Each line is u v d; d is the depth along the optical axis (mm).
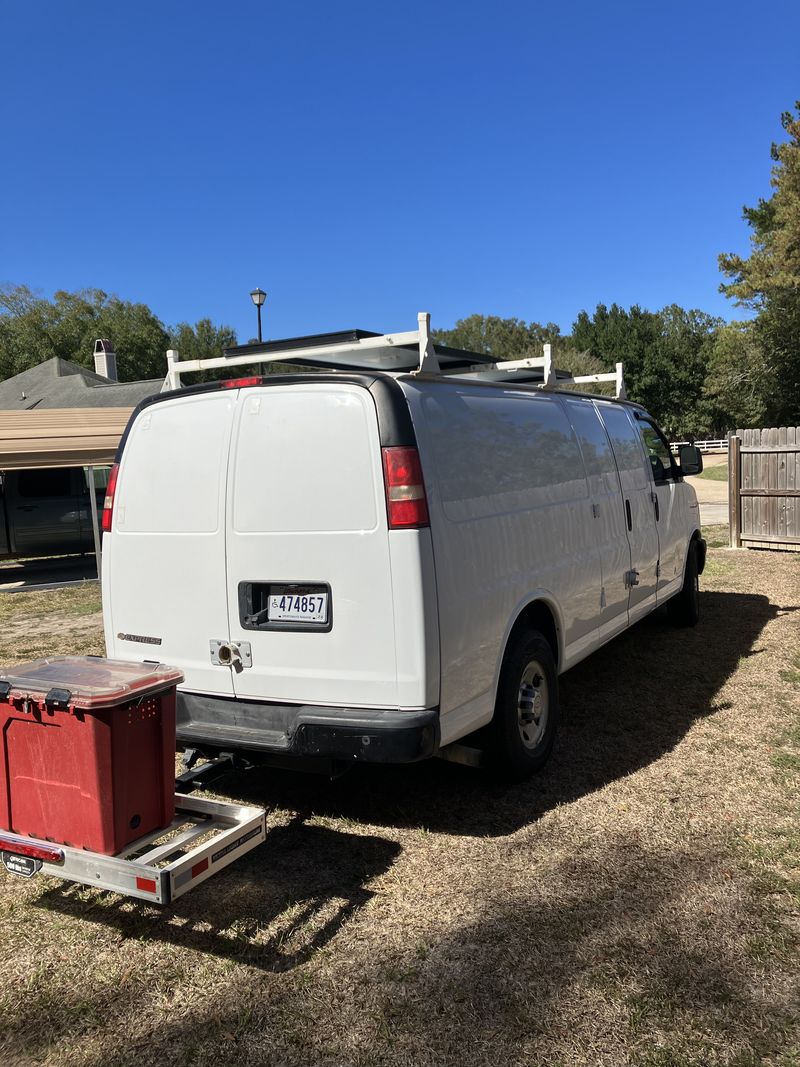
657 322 71875
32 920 3150
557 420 4926
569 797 4047
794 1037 2369
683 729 4914
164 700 3008
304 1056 2365
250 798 4188
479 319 91750
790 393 36719
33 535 13875
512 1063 2307
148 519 3895
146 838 2971
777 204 31969
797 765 4305
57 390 22250
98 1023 2537
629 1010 2494
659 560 6383
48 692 2799
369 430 3363
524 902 3113
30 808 2920
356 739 3307
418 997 2596
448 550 3467
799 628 7262
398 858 3508
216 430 3711
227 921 3070
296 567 3486
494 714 3941
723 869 3295
